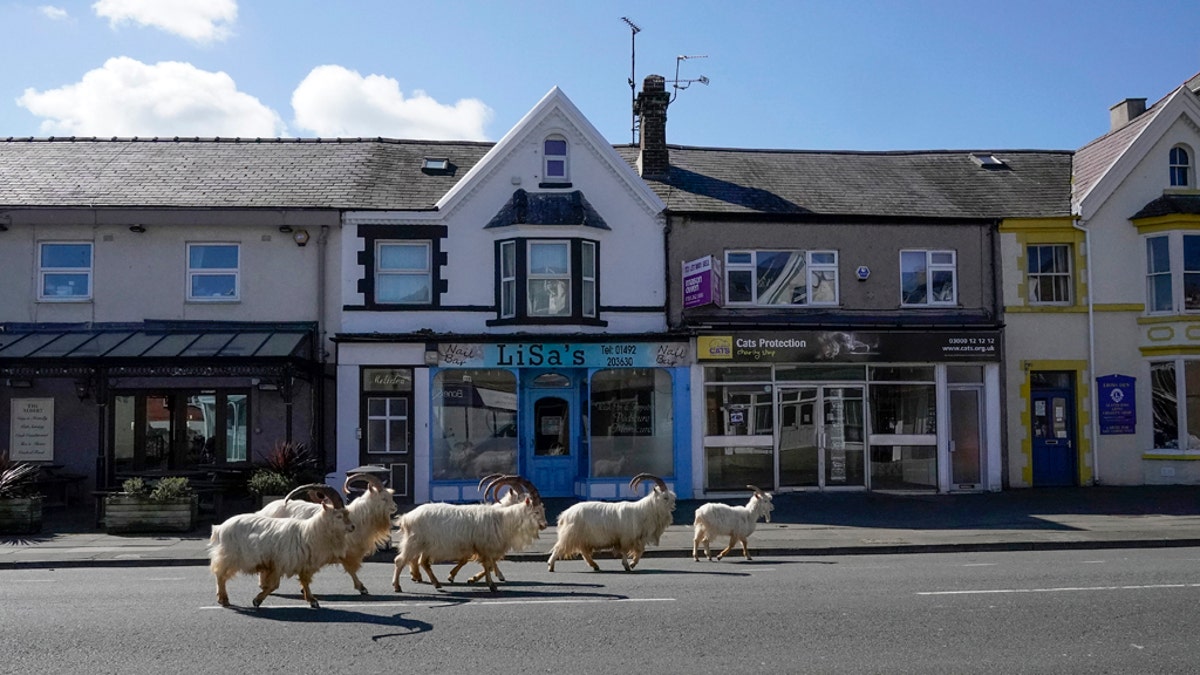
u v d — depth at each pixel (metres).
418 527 11.05
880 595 10.62
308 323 21.27
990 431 22.14
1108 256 22.88
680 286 21.78
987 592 10.76
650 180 23.41
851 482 22.00
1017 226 22.78
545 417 21.64
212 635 8.64
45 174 22.42
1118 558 14.09
